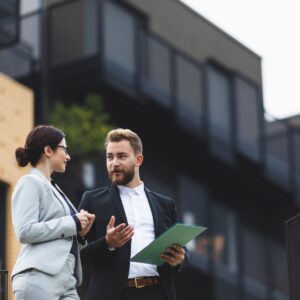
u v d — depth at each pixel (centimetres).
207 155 2233
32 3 1956
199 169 2291
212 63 2470
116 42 1969
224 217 2292
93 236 802
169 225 815
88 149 1908
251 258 2308
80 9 1953
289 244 834
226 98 2217
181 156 2258
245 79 2253
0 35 1819
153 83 2058
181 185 2234
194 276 2122
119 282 782
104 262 790
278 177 2294
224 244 2255
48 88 1944
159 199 823
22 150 764
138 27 2025
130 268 789
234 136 2200
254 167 2273
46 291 725
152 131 2173
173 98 2086
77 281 755
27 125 1673
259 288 2278
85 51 1939
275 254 2367
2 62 1839
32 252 734
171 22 2370
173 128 2148
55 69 1950
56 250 735
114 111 2083
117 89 1978
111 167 809
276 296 2302
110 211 802
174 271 808
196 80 2156
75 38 1950
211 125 2173
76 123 1912
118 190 813
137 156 817
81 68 1939
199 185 2295
